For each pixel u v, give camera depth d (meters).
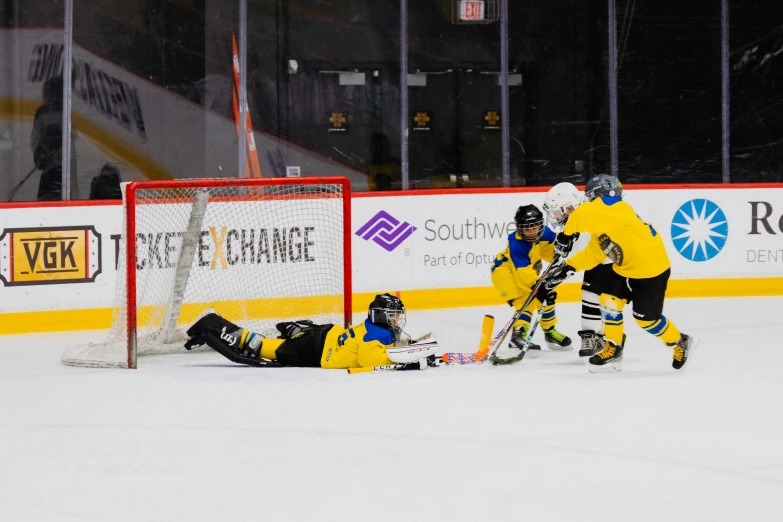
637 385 18.14
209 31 40.88
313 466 13.09
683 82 43.91
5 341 24.36
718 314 27.53
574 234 19.38
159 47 40.47
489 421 15.40
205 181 21.95
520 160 43.59
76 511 11.50
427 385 18.09
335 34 42.12
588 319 20.69
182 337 22.58
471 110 43.19
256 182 22.38
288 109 41.97
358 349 19.52
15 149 39.56
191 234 22.36
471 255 30.31
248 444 14.20
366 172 43.03
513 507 11.46
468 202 30.19
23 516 11.36
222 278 26.08
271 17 41.38
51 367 20.81
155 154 40.81
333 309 27.17
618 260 18.59
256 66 41.41
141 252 25.34
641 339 23.50
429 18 42.66
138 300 24.88
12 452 14.01
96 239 26.22
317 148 42.41
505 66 38.91
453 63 42.94
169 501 11.77
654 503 11.60
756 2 44.47
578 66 43.44
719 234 31.34
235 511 11.40
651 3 43.34
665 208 30.91
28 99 39.50
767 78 44.78
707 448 13.87
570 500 11.70
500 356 20.91
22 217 25.44
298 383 18.39
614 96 37.88
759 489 12.10
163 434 14.88
